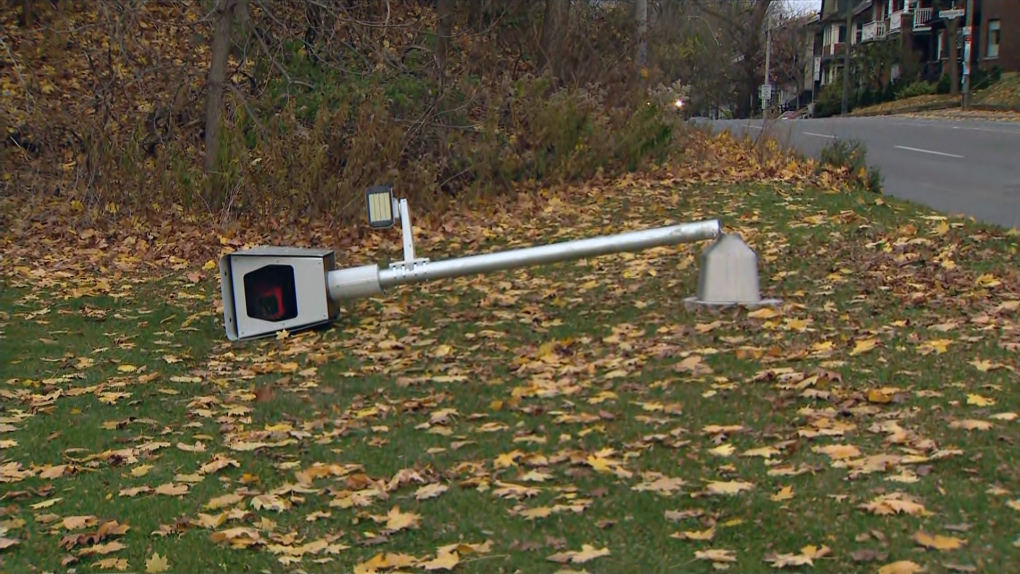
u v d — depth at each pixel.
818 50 89.75
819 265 9.53
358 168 13.71
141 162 13.83
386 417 6.50
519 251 8.54
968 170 18.84
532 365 7.29
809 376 6.48
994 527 4.45
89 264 12.26
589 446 5.71
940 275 8.95
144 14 18.08
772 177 16.02
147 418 6.82
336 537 4.82
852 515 4.64
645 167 16.44
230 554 4.67
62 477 5.77
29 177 14.66
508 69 18.66
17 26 18.44
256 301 8.80
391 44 18.36
